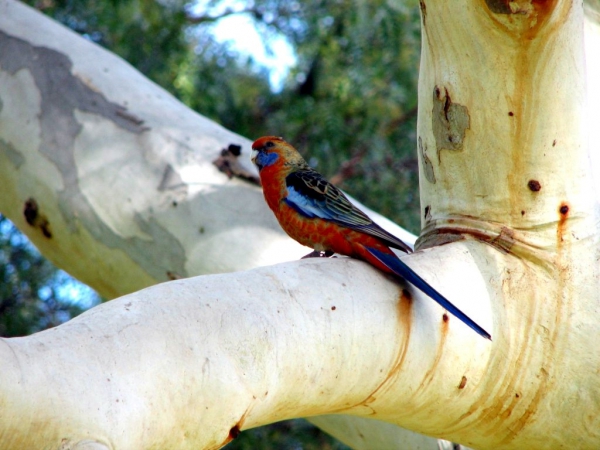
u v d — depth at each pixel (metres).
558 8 6.25
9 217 10.47
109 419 4.50
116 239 9.37
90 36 16.69
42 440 4.30
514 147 6.75
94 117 9.66
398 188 16.22
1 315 16.66
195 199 9.02
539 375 6.66
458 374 6.44
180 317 5.14
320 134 16.58
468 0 6.44
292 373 5.55
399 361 6.16
